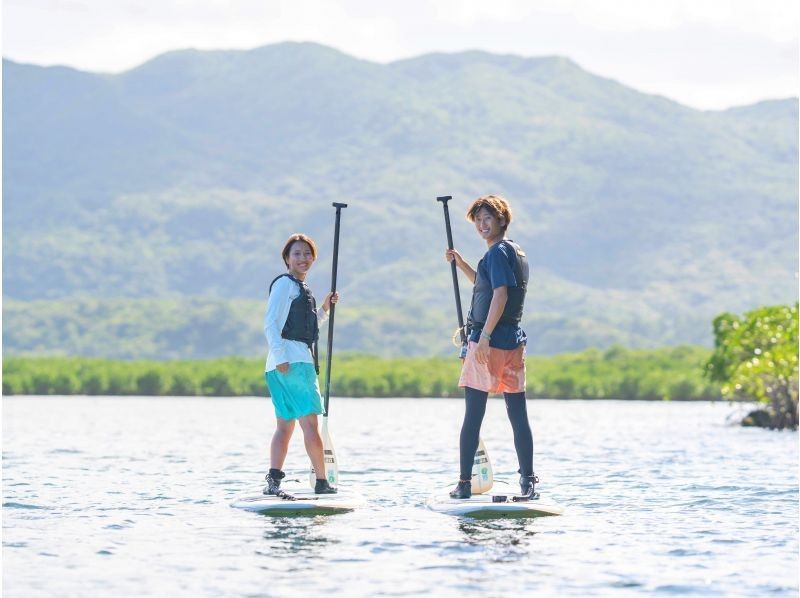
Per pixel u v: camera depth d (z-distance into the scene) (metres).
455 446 21.78
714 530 11.02
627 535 10.69
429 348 182.62
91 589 8.44
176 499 13.09
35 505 12.56
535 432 26.98
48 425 28.17
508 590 8.44
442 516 11.75
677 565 9.32
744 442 23.42
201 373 57.81
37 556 9.59
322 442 12.78
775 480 15.55
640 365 65.31
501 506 11.85
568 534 10.71
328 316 12.95
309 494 12.62
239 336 192.38
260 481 15.06
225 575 8.87
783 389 28.75
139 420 31.08
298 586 8.52
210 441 22.80
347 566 9.20
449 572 8.99
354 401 48.91
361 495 12.84
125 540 10.31
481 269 12.25
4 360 65.94
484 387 12.31
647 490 14.33
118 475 15.80
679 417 34.81
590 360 71.75
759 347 31.12
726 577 8.91
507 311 12.28
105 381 54.69
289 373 12.47
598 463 18.25
